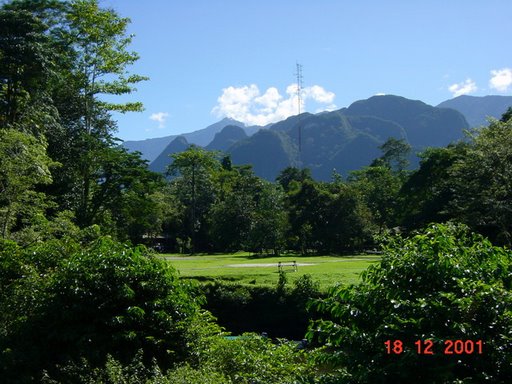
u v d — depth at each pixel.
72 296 7.07
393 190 70.12
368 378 4.39
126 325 6.95
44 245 9.24
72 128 38.22
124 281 7.21
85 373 6.12
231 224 65.62
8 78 31.75
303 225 62.53
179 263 41.94
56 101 37.88
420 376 4.27
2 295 7.91
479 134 33.81
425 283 4.80
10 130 23.23
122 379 5.77
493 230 33.94
